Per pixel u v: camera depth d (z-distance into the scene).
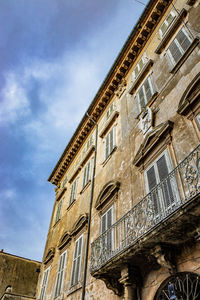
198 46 9.50
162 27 13.15
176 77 10.24
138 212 7.65
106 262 8.03
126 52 15.83
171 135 9.03
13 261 23.73
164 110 10.20
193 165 6.29
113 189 11.48
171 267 6.56
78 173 18.78
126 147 12.48
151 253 6.92
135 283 7.67
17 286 22.44
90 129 19.22
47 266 17.30
